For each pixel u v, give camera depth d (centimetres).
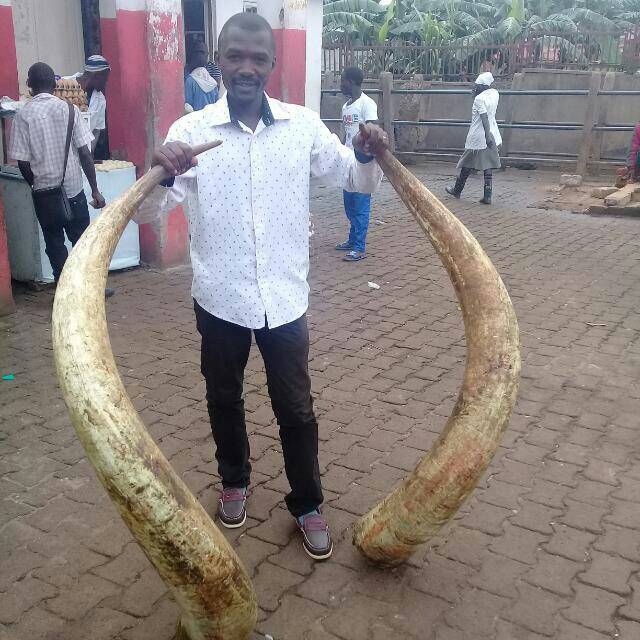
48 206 523
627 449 356
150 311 554
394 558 252
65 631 239
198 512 186
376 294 605
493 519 299
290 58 927
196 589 187
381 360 466
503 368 222
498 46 1462
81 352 180
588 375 443
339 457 347
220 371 265
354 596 256
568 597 256
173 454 349
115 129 689
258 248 243
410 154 1409
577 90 1266
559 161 1312
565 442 362
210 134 235
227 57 227
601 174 1274
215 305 251
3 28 585
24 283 609
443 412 395
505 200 1067
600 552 279
